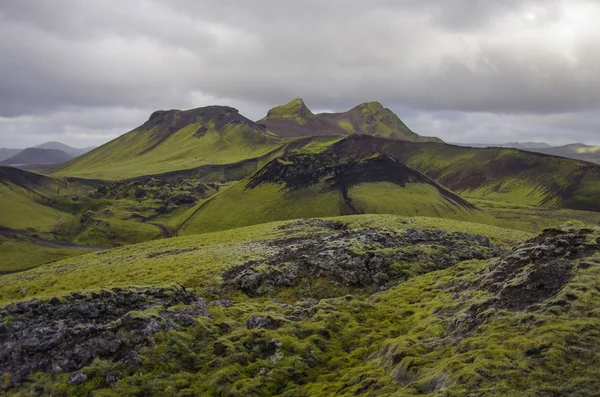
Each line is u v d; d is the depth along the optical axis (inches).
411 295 1862.7
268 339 1380.4
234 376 1178.0
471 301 1427.2
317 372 1238.9
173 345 1291.8
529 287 1317.7
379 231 3253.0
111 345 1216.8
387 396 966.4
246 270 2495.1
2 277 3622.0
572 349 917.8
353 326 1540.4
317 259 2556.6
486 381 868.6
